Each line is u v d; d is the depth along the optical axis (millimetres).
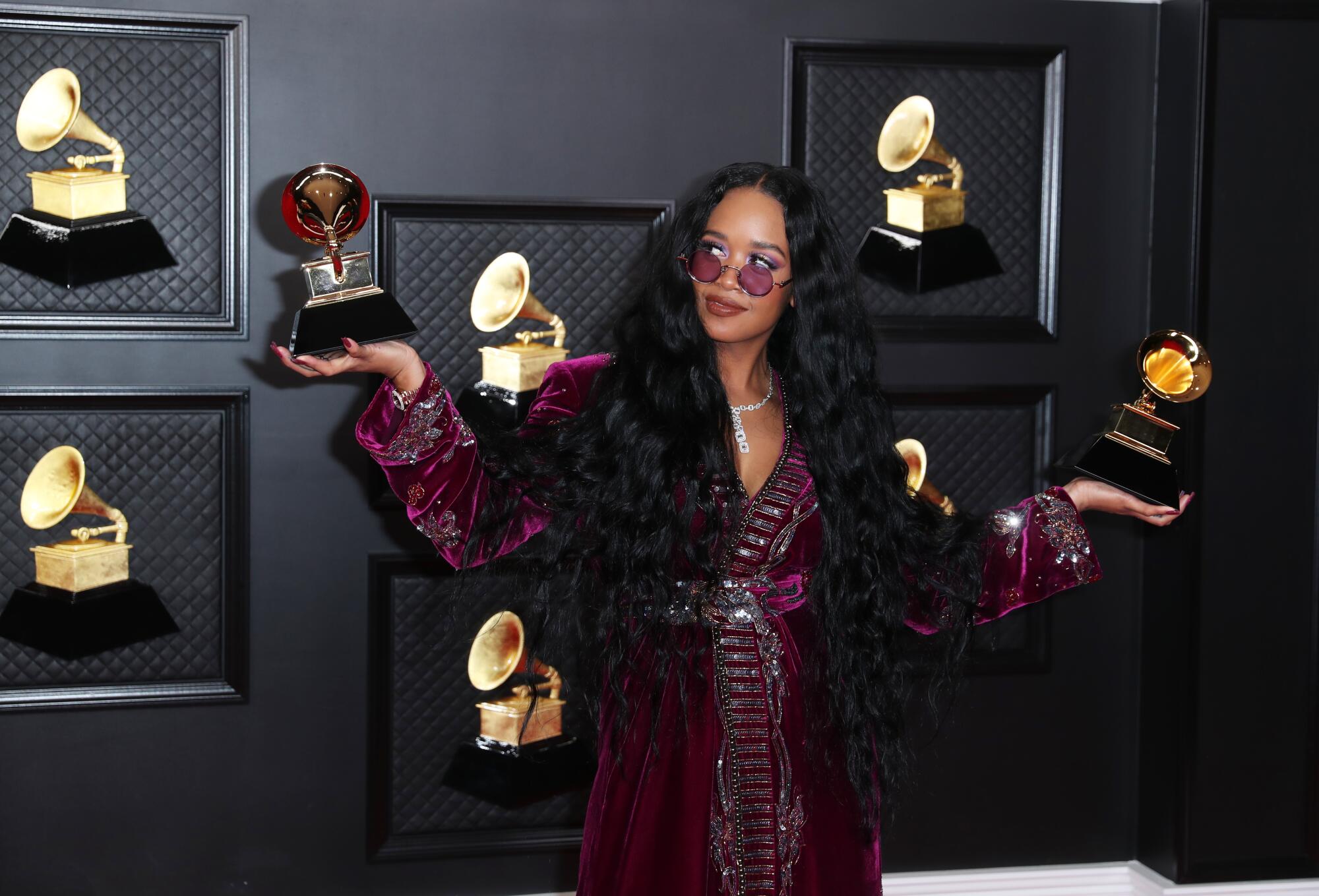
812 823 1476
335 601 2293
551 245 2287
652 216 2309
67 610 2182
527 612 2322
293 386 2238
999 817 2537
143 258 2172
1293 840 2465
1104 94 2439
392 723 2332
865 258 2389
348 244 2223
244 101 2158
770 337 1609
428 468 1349
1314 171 2377
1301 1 2322
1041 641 2512
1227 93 2330
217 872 2293
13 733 2203
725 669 1438
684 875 1413
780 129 2332
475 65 2236
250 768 2289
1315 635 2432
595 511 1462
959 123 2393
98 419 2186
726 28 2303
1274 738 2443
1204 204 2330
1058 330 2461
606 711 1523
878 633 1535
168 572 2232
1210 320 2371
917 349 2424
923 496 1682
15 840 2219
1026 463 2490
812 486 1514
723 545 1465
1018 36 2398
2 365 2139
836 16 2338
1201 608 2400
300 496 2264
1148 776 2531
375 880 2348
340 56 2191
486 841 2371
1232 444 2395
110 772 2240
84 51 2117
